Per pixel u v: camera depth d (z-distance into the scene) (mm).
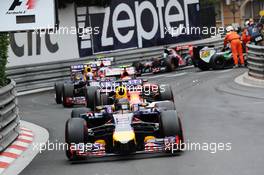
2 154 15570
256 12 91312
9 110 16953
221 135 16047
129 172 12195
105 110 14766
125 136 13328
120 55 42906
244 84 29219
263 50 27984
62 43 41375
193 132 16969
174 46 47469
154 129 14711
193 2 52844
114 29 45438
